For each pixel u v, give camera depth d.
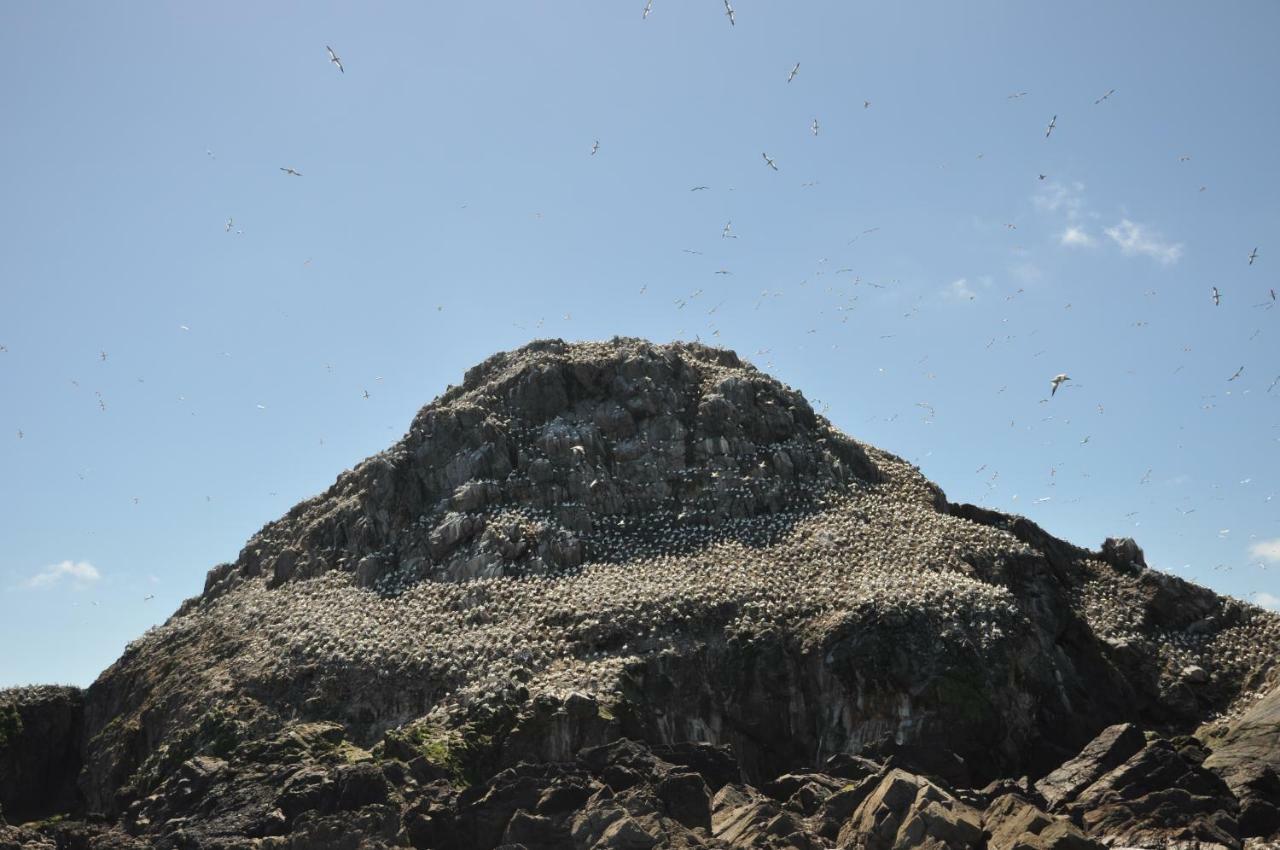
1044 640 151.25
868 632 139.88
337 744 135.00
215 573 194.00
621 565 162.00
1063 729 143.12
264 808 117.56
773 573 155.75
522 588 156.12
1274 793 118.88
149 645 176.12
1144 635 165.38
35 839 134.12
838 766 123.06
